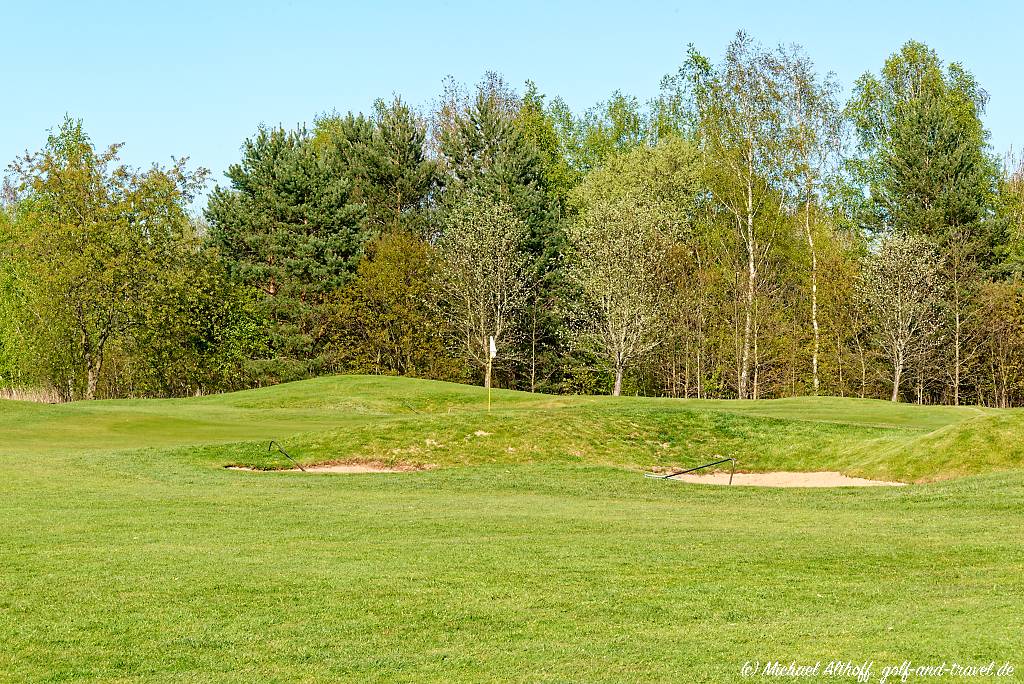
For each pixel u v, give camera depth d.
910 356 54.12
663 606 8.56
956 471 19.67
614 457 23.38
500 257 56.91
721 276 58.62
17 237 53.47
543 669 6.93
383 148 67.12
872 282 54.34
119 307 51.72
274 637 7.74
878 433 25.20
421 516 14.02
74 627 8.03
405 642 7.61
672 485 18.33
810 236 56.09
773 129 55.06
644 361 57.47
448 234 59.28
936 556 10.68
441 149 68.38
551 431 24.25
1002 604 8.23
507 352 58.56
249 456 21.88
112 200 53.66
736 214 56.72
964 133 58.88
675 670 6.84
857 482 20.52
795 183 55.25
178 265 55.19
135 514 14.09
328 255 61.19
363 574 9.84
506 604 8.66
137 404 38.41
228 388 63.59
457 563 10.39
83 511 14.31
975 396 56.72
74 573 9.91
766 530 12.73
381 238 63.62
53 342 51.59
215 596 8.97
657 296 55.91
